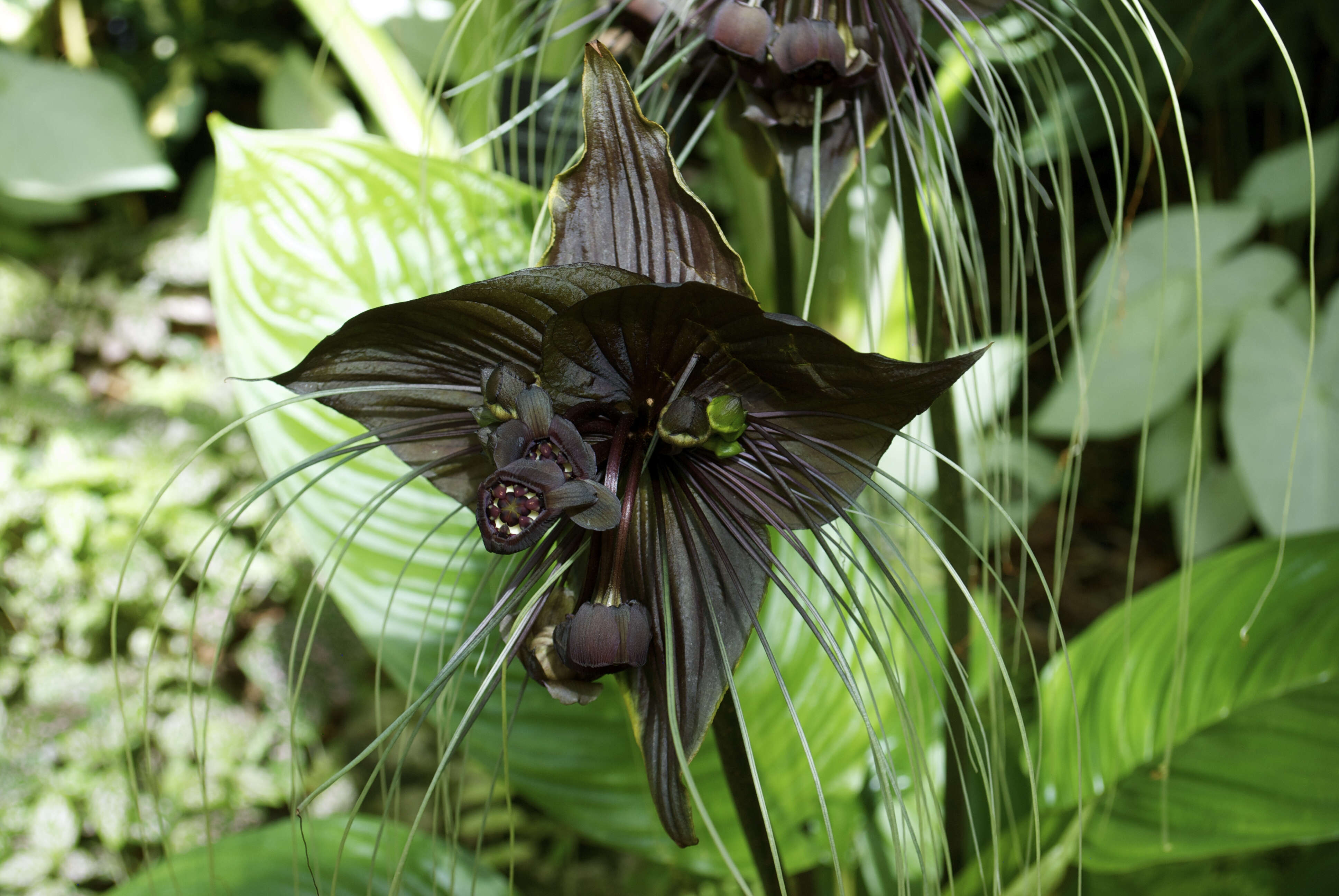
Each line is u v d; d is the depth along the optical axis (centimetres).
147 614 223
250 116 343
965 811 98
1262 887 131
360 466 93
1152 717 102
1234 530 227
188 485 227
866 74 73
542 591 68
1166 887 128
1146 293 201
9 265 267
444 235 92
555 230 67
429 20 157
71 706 212
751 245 122
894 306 120
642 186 67
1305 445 190
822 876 115
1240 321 198
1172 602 108
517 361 67
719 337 65
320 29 134
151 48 327
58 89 241
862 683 102
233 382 92
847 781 103
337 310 91
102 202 318
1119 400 204
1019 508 222
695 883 159
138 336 258
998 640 81
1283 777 92
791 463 68
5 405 235
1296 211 207
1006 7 85
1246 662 100
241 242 92
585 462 65
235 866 96
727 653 69
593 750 101
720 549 68
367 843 100
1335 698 94
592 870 200
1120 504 294
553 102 91
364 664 232
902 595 68
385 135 149
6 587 223
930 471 131
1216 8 192
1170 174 299
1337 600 99
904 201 80
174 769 212
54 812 204
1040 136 78
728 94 80
